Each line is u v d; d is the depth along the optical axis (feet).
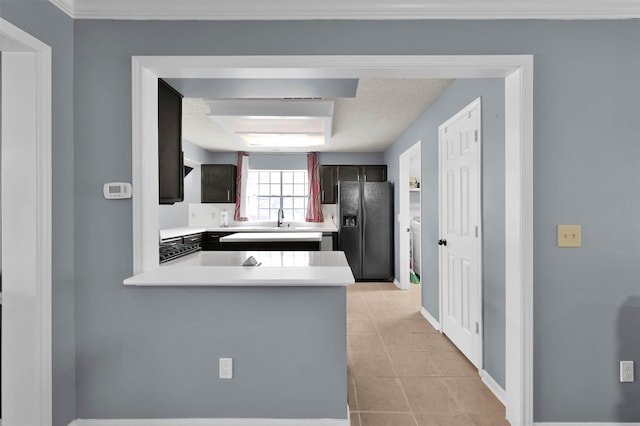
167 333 6.13
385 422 6.61
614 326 6.08
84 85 6.08
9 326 5.34
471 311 8.95
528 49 6.02
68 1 5.84
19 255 5.32
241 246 13.44
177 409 6.15
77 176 6.11
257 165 21.11
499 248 7.47
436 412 6.94
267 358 6.12
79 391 6.13
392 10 5.98
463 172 9.32
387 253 18.58
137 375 6.15
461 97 9.30
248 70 6.20
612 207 6.07
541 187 6.07
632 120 6.05
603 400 6.11
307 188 21.77
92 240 6.13
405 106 11.94
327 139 16.38
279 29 6.06
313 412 6.12
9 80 5.29
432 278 12.00
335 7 5.98
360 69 6.12
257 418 6.14
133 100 6.04
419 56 5.98
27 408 5.35
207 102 11.78
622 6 5.90
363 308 13.91
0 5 4.67
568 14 5.98
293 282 5.76
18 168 5.31
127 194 6.02
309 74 6.37
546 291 6.09
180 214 19.72
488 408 7.07
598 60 6.02
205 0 5.92
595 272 6.08
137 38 6.08
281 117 11.93
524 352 6.05
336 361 6.10
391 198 18.61
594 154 6.06
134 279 5.82
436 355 9.54
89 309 6.14
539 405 6.11
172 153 8.00
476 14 5.98
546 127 6.06
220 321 6.11
